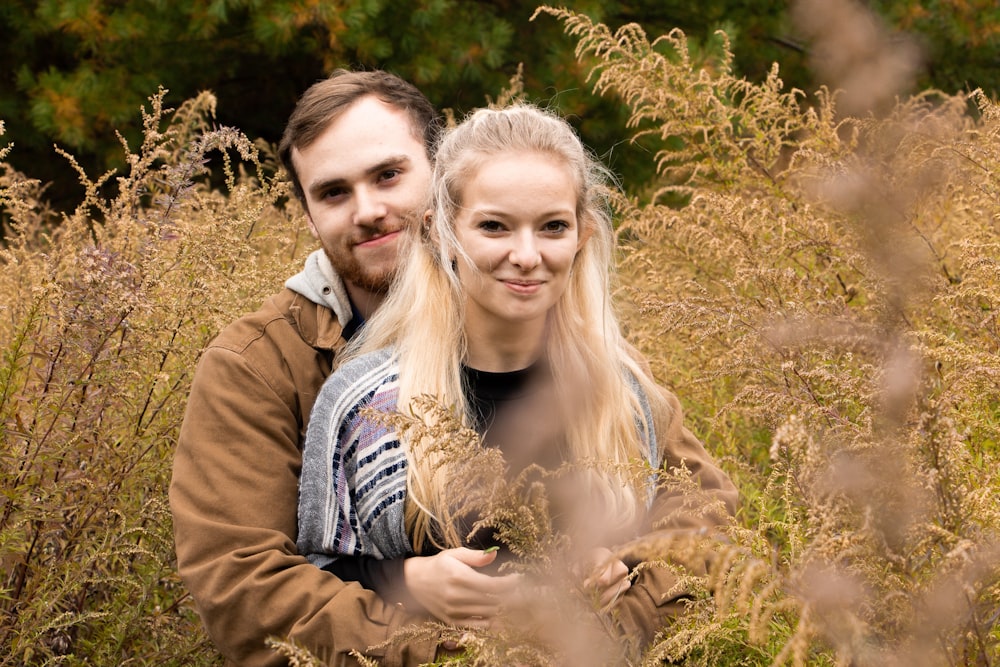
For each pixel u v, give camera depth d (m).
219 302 2.79
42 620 2.46
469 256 2.05
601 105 7.51
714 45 7.08
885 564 1.47
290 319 2.48
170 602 2.75
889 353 1.51
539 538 1.69
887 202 1.49
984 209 2.83
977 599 1.46
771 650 1.79
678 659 1.85
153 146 3.19
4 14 8.05
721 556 1.50
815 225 2.84
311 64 8.35
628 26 3.47
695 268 3.35
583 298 2.24
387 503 2.07
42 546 2.59
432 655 1.95
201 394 2.33
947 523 1.46
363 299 2.58
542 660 1.60
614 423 2.17
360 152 2.49
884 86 1.28
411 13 7.46
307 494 2.14
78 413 2.55
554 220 2.03
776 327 2.09
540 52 7.89
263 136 8.83
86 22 7.65
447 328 2.17
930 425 1.44
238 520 2.18
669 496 2.28
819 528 1.57
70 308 2.51
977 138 3.10
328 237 2.54
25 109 8.25
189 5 7.61
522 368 2.20
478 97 7.85
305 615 2.03
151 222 2.78
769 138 3.45
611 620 1.79
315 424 2.16
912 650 1.41
